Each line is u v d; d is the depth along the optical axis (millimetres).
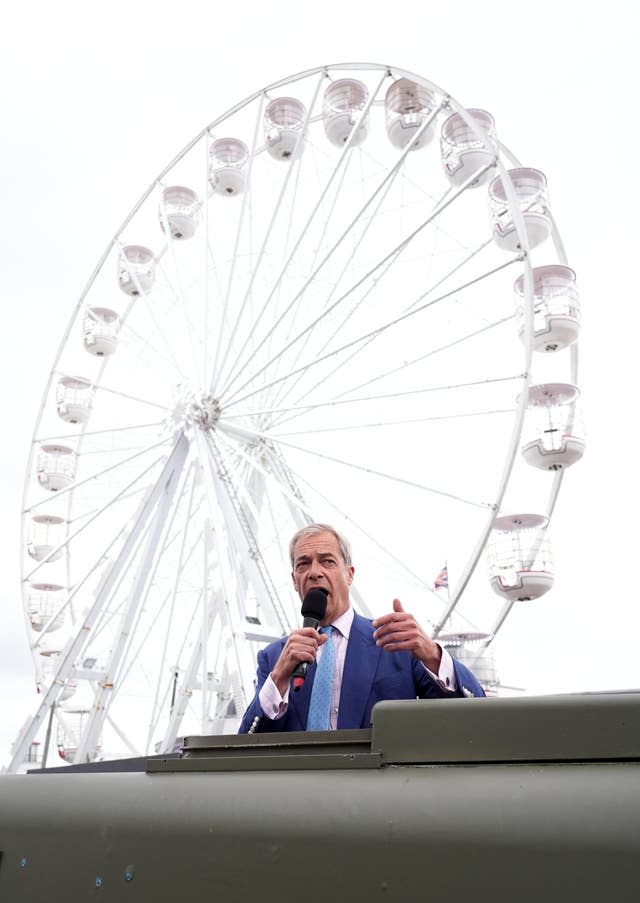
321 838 1558
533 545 19016
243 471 21156
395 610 3188
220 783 1793
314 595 3492
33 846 2012
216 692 21203
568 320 18266
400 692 3270
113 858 1831
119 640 18562
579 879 1297
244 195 21203
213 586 18703
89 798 1989
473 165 19156
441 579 15984
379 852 1484
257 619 16328
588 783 1412
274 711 3070
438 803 1493
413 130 20734
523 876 1341
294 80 21938
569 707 1538
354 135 20078
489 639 19656
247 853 1633
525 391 15188
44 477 25812
